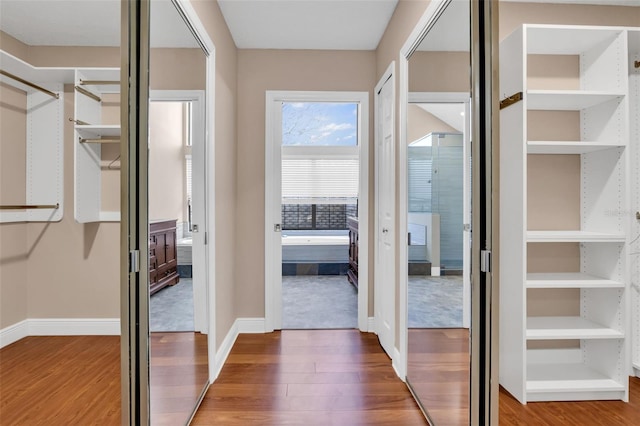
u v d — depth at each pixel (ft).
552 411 6.28
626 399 6.52
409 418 6.15
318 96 10.35
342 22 8.94
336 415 6.22
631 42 6.71
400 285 7.62
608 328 6.84
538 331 6.70
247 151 10.34
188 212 6.35
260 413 6.26
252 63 10.33
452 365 5.90
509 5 7.63
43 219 6.40
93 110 6.99
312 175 18.16
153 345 5.27
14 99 5.89
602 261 7.00
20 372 6.30
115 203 7.18
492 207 4.11
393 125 8.21
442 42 5.97
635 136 7.14
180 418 5.92
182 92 6.05
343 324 10.94
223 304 8.45
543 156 7.48
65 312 6.76
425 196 6.69
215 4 7.75
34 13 6.19
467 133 5.16
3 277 6.07
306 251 18.35
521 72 6.55
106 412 5.49
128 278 3.93
